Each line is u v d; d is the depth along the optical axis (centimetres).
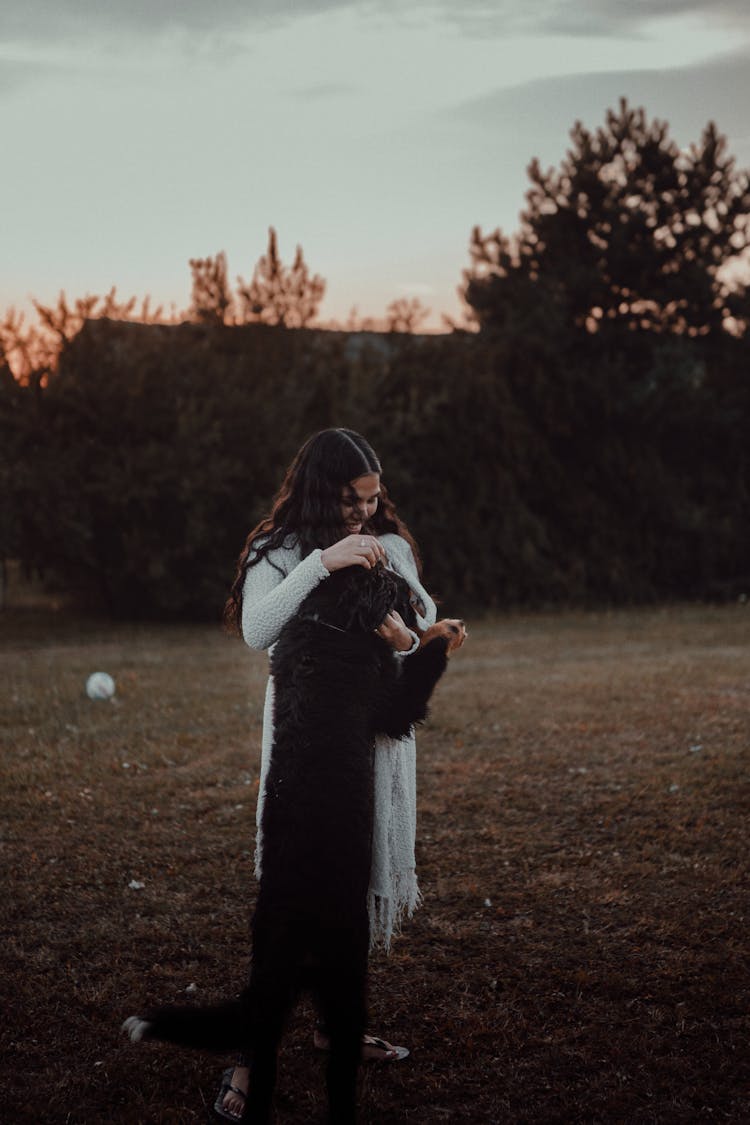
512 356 1859
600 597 1800
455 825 530
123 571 1559
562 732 731
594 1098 294
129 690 913
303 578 261
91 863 475
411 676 270
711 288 1936
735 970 365
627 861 476
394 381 1744
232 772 630
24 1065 312
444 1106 292
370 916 288
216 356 1686
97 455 1541
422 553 1661
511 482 1758
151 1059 316
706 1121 283
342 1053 250
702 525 1850
